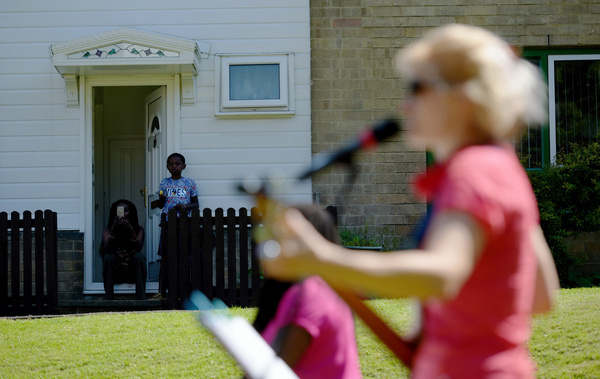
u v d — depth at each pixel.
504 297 2.14
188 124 11.77
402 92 12.21
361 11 12.30
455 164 2.11
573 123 12.45
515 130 2.29
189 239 10.62
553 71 12.48
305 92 11.82
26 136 11.71
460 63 2.16
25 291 10.28
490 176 2.06
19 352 7.30
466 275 1.93
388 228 11.98
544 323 7.07
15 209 11.63
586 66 12.52
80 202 11.66
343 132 12.12
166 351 7.09
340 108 12.16
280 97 11.73
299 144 11.77
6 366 6.91
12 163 11.68
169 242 10.24
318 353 3.14
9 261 11.45
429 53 2.22
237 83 11.82
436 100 2.19
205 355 6.94
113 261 10.88
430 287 1.86
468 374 2.16
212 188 11.71
